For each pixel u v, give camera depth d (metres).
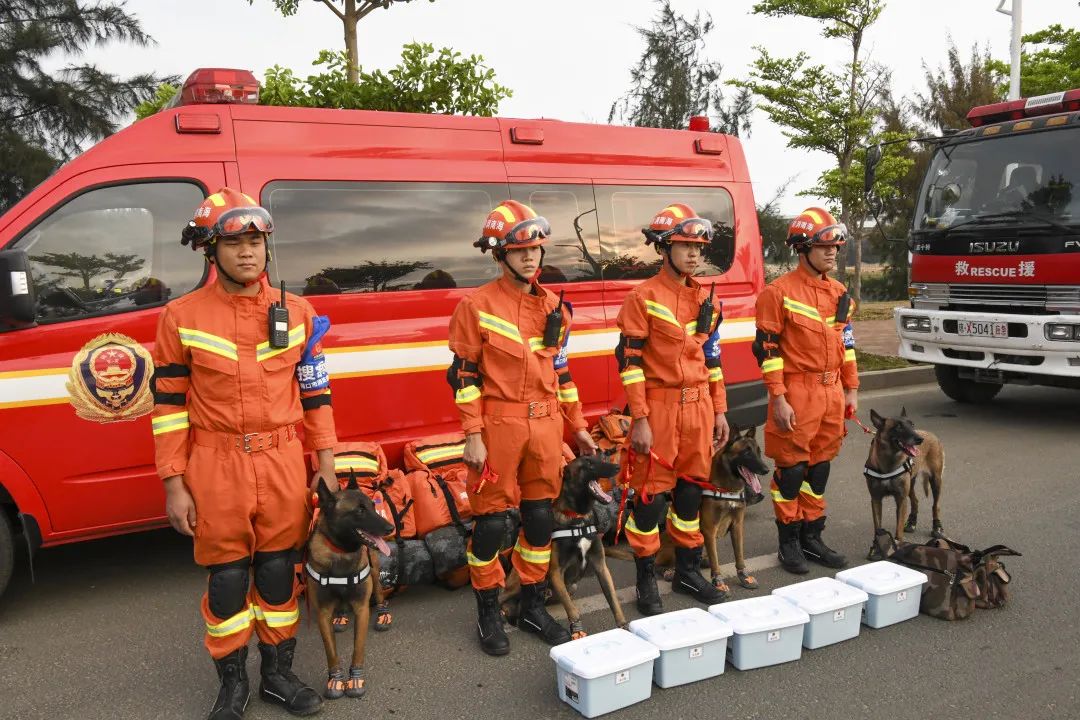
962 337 8.80
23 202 4.43
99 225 4.59
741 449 4.59
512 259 3.85
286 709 3.57
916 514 5.78
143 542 5.81
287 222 5.06
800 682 3.77
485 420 3.98
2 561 4.41
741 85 15.19
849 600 4.11
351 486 3.62
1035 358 8.32
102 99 18.42
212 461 3.25
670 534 4.78
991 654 4.00
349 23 8.38
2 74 17.69
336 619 4.41
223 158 4.90
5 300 4.08
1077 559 5.17
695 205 6.66
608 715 3.51
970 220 8.81
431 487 4.79
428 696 3.70
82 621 4.52
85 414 4.50
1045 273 8.07
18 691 3.78
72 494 4.50
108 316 4.57
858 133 15.05
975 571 4.46
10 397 4.31
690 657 3.74
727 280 6.73
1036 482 6.83
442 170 5.57
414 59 7.71
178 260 4.77
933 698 3.61
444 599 4.79
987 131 8.95
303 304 3.47
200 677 3.91
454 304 5.58
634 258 6.34
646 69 16.03
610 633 3.77
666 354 4.39
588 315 6.08
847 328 5.15
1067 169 8.13
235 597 3.36
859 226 17.19
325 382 3.56
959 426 8.93
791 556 5.14
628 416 6.12
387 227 5.37
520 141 5.87
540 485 4.05
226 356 3.23
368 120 5.39
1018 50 14.27
